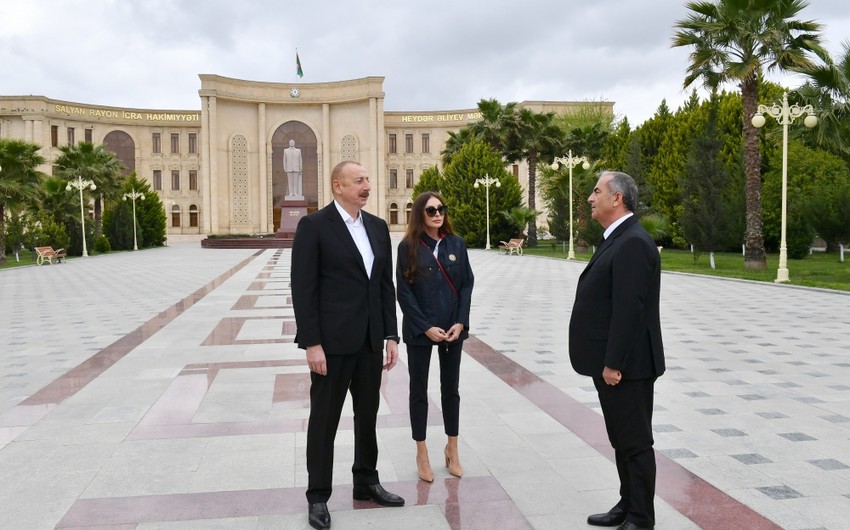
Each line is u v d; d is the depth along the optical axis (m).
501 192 41.00
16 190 29.34
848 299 13.80
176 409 5.92
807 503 3.85
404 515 3.77
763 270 20.84
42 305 14.31
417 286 4.32
